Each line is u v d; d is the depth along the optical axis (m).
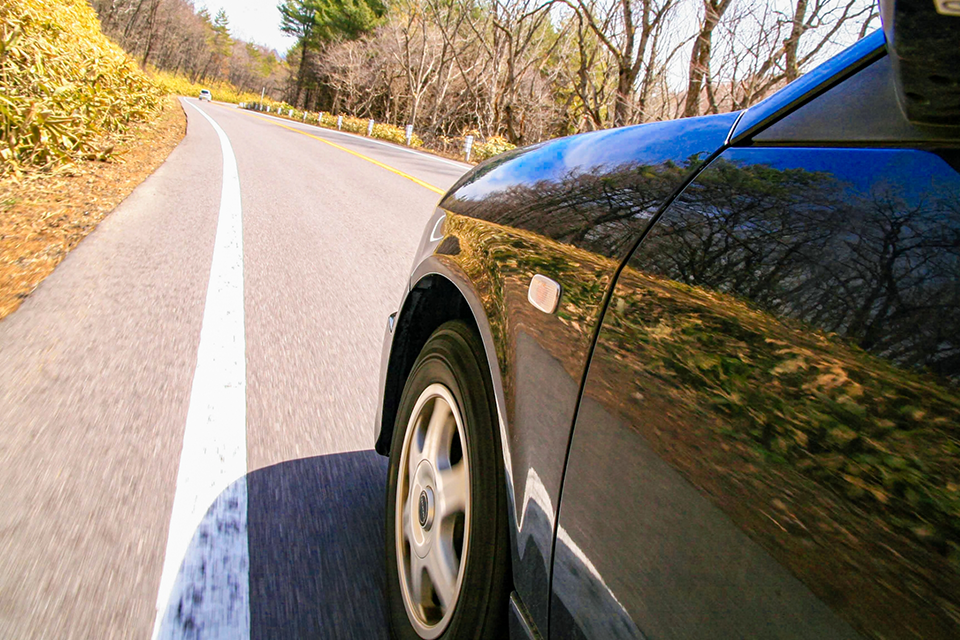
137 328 3.88
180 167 10.50
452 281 1.68
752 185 0.92
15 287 4.32
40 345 3.49
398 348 2.07
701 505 0.81
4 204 6.25
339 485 2.50
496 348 1.39
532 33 31.69
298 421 2.99
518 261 1.41
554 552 1.10
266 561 2.03
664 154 1.18
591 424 1.04
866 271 0.71
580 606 1.01
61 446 2.56
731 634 0.73
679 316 0.92
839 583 0.63
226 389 3.23
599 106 27.44
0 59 8.20
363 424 3.04
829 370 0.70
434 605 1.55
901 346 0.64
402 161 18.70
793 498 0.70
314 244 6.60
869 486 0.63
